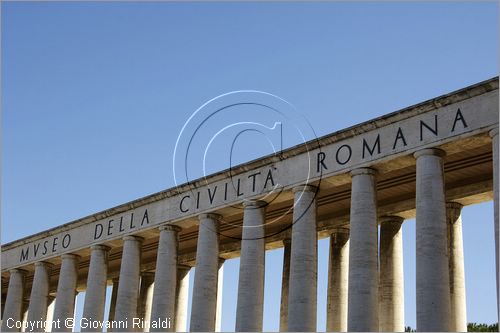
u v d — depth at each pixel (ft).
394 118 127.03
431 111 123.13
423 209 118.83
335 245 158.51
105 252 181.88
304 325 130.31
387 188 147.33
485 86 116.78
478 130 116.26
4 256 210.38
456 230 140.97
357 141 132.16
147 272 205.36
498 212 111.34
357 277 124.06
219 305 184.96
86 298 177.06
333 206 157.38
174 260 162.61
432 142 121.08
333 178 134.72
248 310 140.26
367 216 126.93
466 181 140.67
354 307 122.83
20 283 206.39
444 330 112.88
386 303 144.05
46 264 198.08
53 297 232.94
